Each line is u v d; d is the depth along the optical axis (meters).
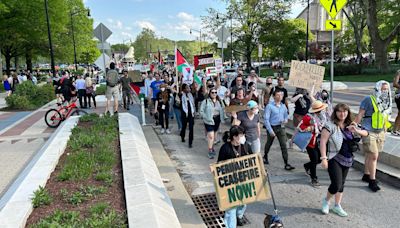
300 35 45.59
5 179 6.92
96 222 3.81
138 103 19.81
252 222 5.10
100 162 6.51
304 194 6.07
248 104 6.56
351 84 26.66
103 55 12.32
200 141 10.38
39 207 4.52
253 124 6.62
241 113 6.63
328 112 7.90
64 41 50.16
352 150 4.98
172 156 8.72
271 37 43.66
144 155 7.18
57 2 36.47
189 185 6.56
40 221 4.00
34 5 33.56
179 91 12.40
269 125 7.35
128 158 6.53
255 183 4.72
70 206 4.55
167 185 6.47
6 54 46.47
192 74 14.06
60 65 93.56
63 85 14.62
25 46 46.62
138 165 6.09
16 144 10.00
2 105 19.88
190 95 9.84
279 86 9.66
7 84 23.88
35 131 11.95
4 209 4.28
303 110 8.34
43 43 45.72
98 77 42.91
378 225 4.87
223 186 4.65
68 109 12.98
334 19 8.16
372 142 5.95
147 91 16.27
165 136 11.12
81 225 3.83
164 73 17.36
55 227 3.72
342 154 4.99
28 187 5.10
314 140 6.33
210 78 15.80
